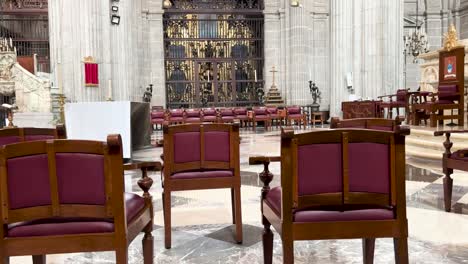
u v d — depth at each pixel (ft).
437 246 11.13
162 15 63.31
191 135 11.76
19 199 6.73
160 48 63.16
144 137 31.81
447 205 14.34
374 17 48.06
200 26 65.62
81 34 45.62
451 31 31.86
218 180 11.78
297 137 7.23
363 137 7.36
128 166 8.97
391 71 47.85
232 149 11.87
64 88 45.47
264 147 33.24
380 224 7.47
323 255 10.86
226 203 16.31
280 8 65.21
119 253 6.99
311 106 60.75
